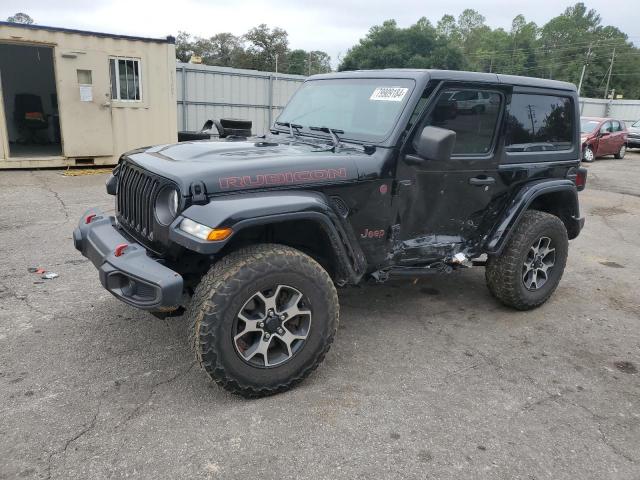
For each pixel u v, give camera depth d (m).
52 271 5.07
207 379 3.32
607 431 3.00
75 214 7.41
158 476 2.48
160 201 3.04
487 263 4.52
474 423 3.01
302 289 3.08
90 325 3.97
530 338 4.16
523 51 96.81
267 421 2.92
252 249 3.03
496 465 2.67
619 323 4.56
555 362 3.80
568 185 4.57
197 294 2.91
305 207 3.01
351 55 57.41
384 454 2.71
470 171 3.91
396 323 4.31
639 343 4.18
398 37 56.97
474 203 4.06
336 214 3.24
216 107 17.31
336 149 3.62
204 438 2.76
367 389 3.30
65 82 10.98
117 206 3.73
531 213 4.49
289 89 18.62
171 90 12.30
